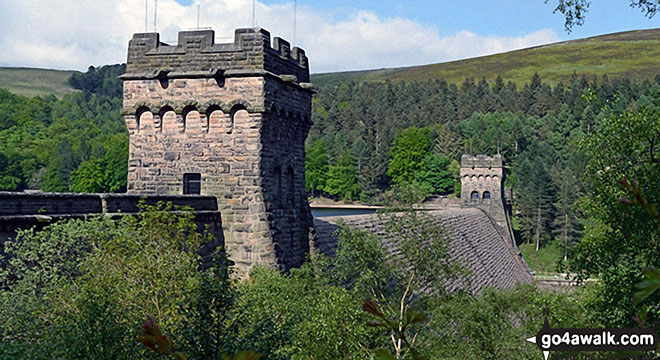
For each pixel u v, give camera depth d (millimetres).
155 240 20188
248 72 29750
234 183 30125
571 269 24344
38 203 20156
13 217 18781
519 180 138375
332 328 21250
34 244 18531
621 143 22703
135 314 17203
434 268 27656
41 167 162250
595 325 26672
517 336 28938
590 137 23984
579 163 149500
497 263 71500
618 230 23688
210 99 30391
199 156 30734
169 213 21766
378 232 42875
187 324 15625
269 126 30609
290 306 21938
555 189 120312
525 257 114500
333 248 36969
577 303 30656
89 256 18859
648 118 22188
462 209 89875
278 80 31188
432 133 185250
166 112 31344
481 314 28594
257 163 29812
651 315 20781
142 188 31578
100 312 14758
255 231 29562
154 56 31438
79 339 14203
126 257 19078
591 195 25109
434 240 27750
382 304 25312
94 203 22594
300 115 33625
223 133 30359
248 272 29516
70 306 16203
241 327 17156
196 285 16969
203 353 15414
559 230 115250
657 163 20531
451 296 28469
